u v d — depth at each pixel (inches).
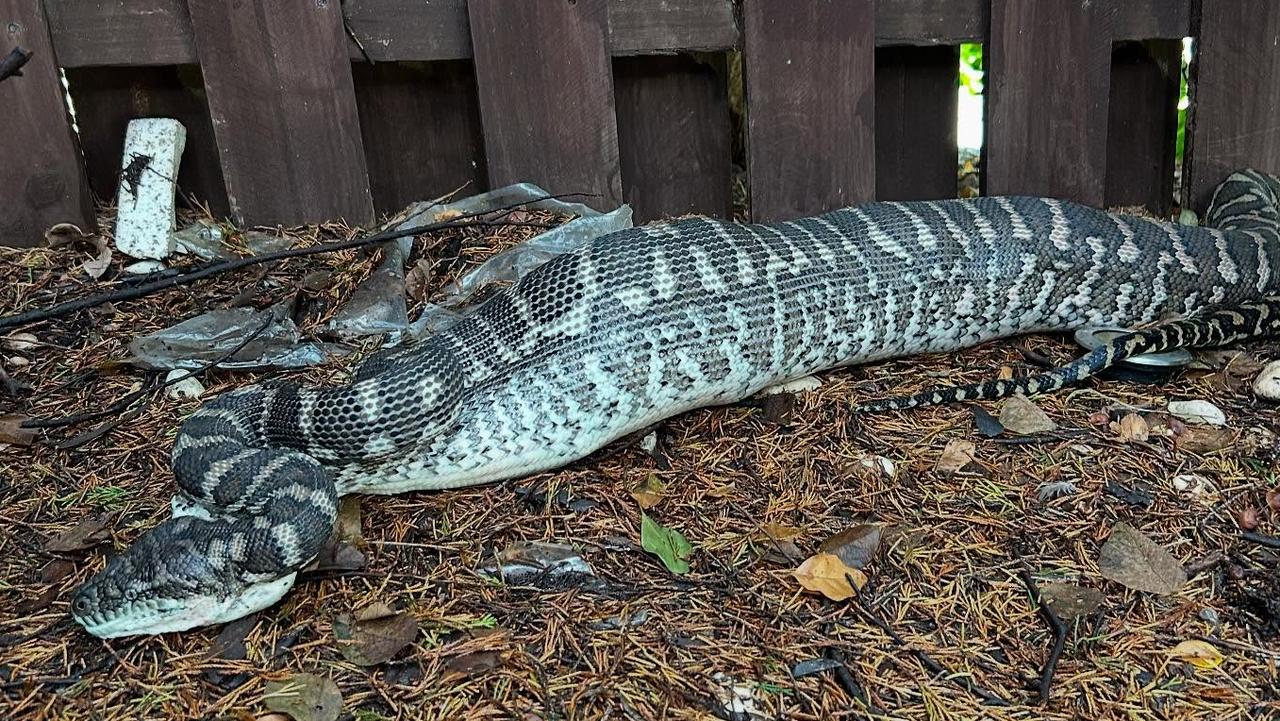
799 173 30.6
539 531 20.9
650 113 32.1
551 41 28.8
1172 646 18.2
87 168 30.6
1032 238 27.5
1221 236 29.0
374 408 20.8
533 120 29.4
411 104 31.4
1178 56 33.7
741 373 24.5
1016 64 30.5
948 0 30.1
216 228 29.2
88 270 27.3
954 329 27.4
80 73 29.7
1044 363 27.4
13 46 26.9
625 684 17.3
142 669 17.6
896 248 26.4
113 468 22.1
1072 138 31.4
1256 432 23.7
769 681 17.5
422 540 20.7
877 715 16.8
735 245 24.7
